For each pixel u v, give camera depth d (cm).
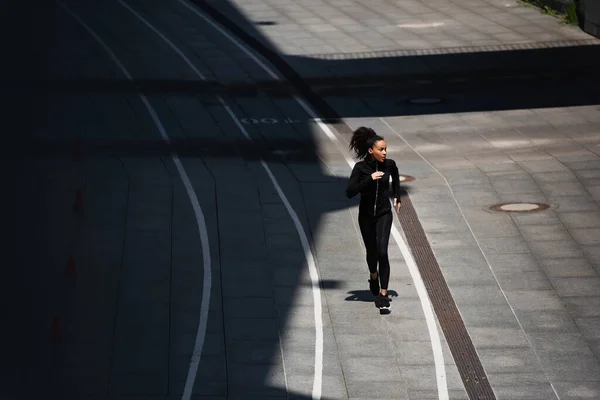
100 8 8506
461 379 3009
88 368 3006
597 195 4516
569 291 3597
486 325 3353
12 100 5828
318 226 4172
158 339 3206
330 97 6250
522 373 3048
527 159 5078
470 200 4506
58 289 3509
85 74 6494
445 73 6788
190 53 7144
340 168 4922
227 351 3147
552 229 4147
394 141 5438
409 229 4172
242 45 7419
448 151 5259
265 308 3447
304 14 8456
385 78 6669
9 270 3644
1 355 3058
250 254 3875
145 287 3553
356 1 8938
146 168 4778
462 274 3741
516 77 6675
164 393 2881
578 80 6575
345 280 3688
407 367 3080
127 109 5781
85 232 3994
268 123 5662
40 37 7419
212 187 4566
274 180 4703
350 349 3184
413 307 3469
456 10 8569
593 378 3020
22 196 4344
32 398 2808
